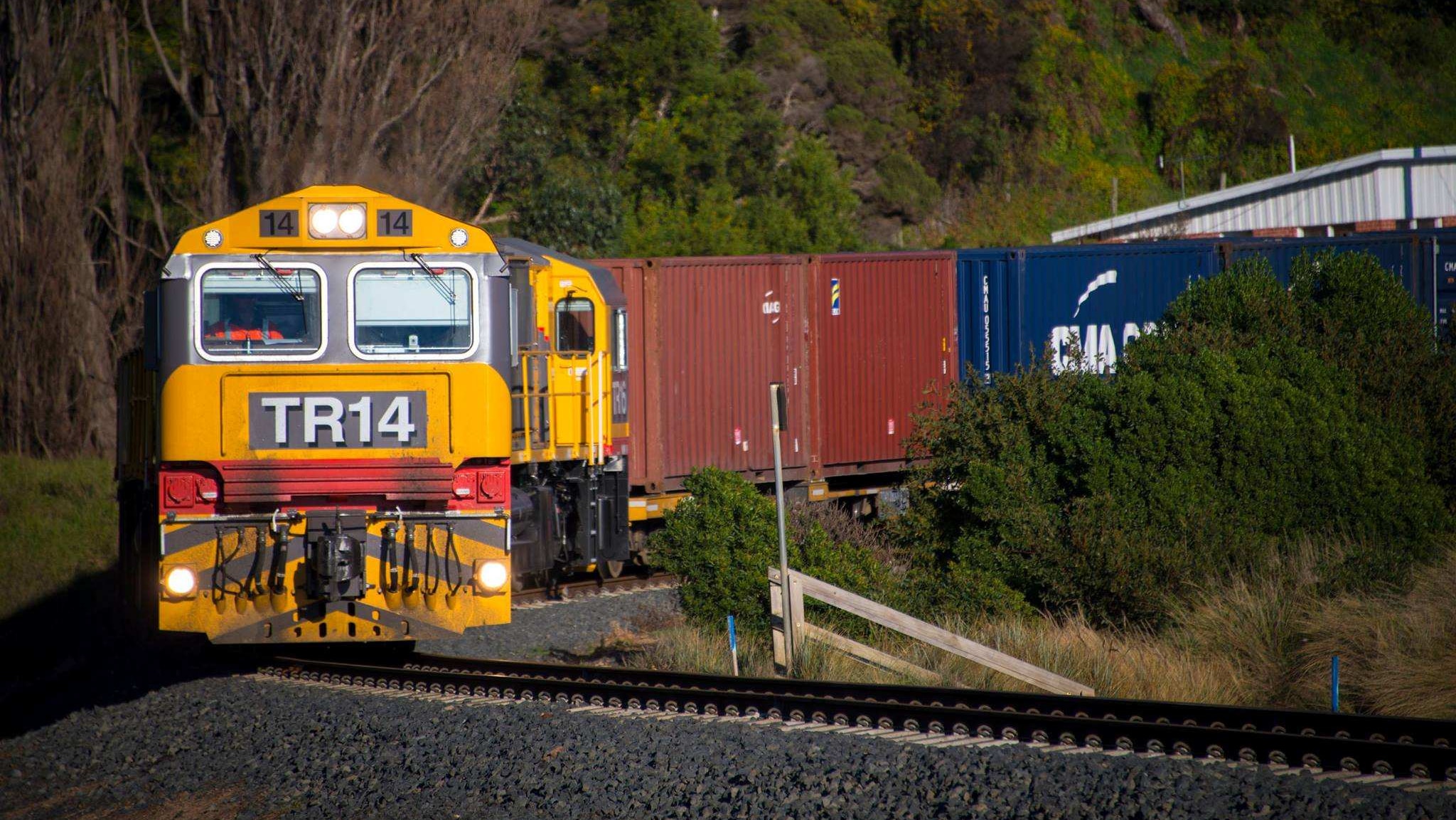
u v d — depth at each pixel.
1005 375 58.34
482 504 38.22
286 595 37.44
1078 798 28.30
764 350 70.62
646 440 66.12
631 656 49.75
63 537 82.00
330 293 37.72
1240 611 48.75
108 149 112.69
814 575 49.84
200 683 45.28
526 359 47.53
